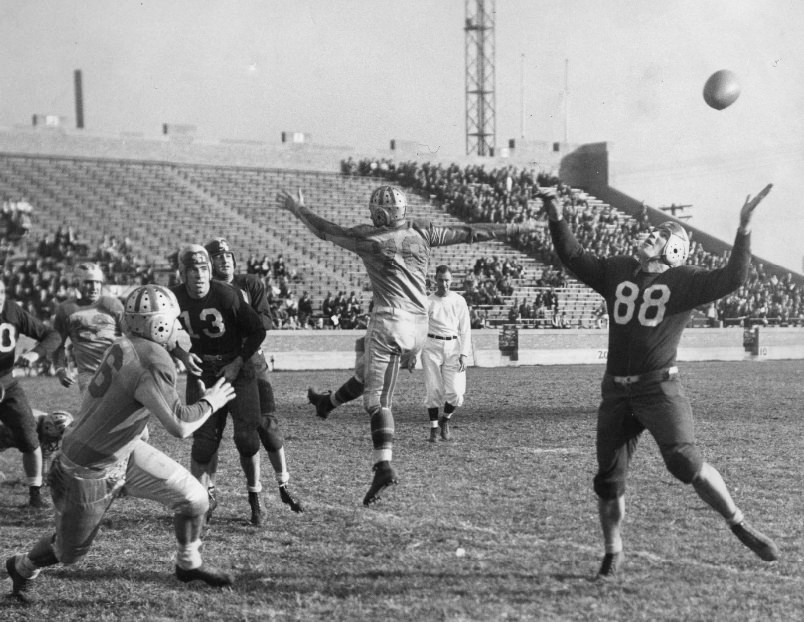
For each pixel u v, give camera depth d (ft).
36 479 27.37
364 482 29.04
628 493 25.84
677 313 17.84
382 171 153.38
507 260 132.87
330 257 124.47
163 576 19.20
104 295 30.45
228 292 23.41
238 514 24.89
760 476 28.58
